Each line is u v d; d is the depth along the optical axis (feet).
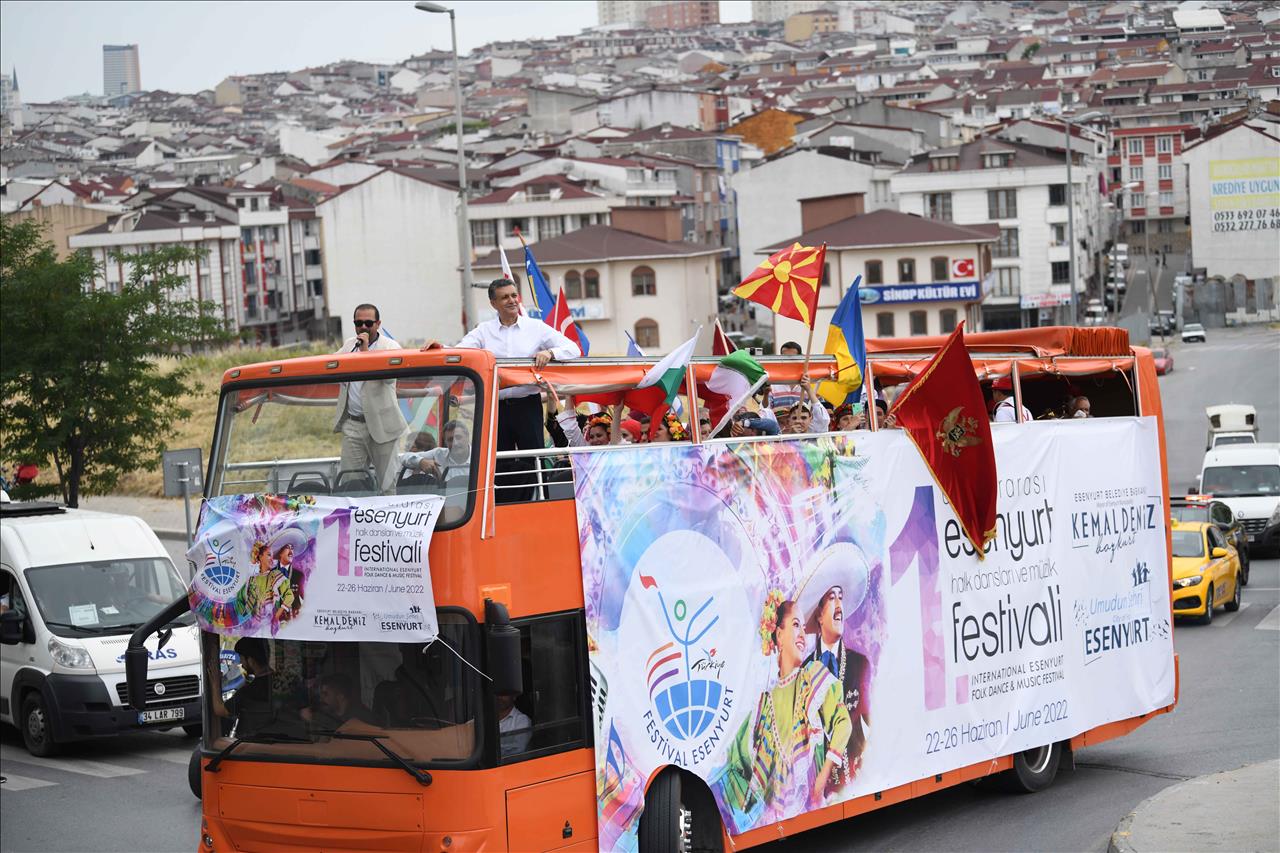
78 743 60.95
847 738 37.19
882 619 38.60
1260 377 201.36
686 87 604.08
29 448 88.33
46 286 86.22
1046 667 44.47
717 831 33.32
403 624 28.55
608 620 30.94
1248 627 77.05
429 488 29.37
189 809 47.32
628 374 32.73
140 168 636.48
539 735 29.55
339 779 29.35
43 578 59.26
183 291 330.95
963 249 266.98
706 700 33.04
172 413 94.48
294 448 31.09
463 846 28.25
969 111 487.61
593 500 30.99
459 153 134.10
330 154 615.16
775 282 39.42
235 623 30.66
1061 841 38.96
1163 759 48.91
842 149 351.25
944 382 40.37
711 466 33.83
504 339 32.89
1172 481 149.07
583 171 363.35
